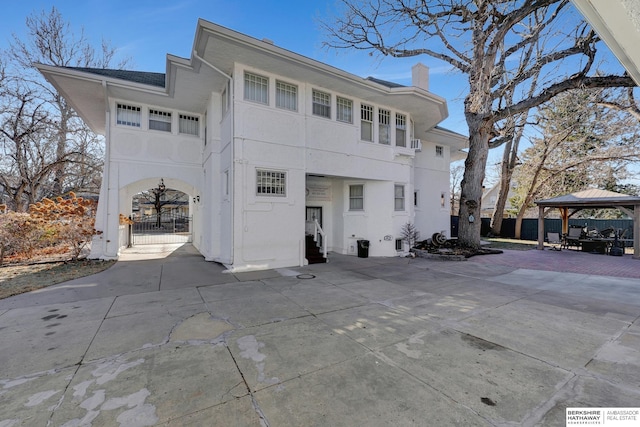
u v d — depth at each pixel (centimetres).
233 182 835
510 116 1298
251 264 862
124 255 1142
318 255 1049
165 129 1099
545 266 978
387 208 1176
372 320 464
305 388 278
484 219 2341
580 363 329
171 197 3084
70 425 227
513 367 319
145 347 365
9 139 1448
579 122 1734
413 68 1330
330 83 973
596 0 135
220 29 698
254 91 875
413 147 1280
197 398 262
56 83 890
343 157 1045
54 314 484
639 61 151
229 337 396
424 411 245
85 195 1894
